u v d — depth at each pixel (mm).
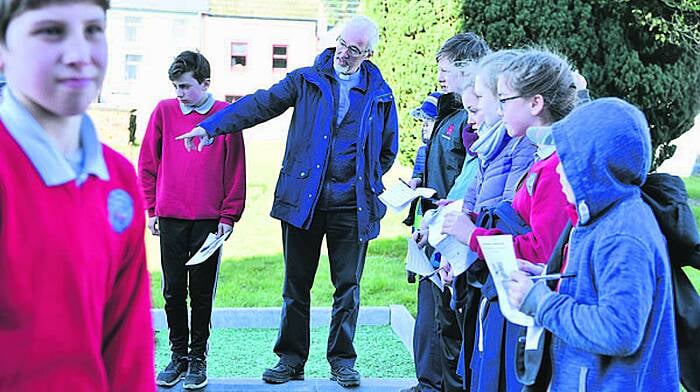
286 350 4207
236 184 4039
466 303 3012
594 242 1973
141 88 23938
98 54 1431
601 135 1966
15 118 1411
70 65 1381
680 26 7629
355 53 3961
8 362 1420
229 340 5051
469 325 3006
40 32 1365
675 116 8055
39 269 1410
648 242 1913
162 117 4074
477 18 7914
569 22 7594
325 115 4016
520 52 2863
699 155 13117
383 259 7316
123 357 1651
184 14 23984
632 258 1890
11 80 1415
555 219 2430
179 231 4035
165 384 4074
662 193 2070
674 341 1997
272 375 4137
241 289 6145
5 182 1371
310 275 4164
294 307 4152
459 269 2900
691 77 8023
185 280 4113
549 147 2521
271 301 5773
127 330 1657
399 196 3564
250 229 8953
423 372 3846
